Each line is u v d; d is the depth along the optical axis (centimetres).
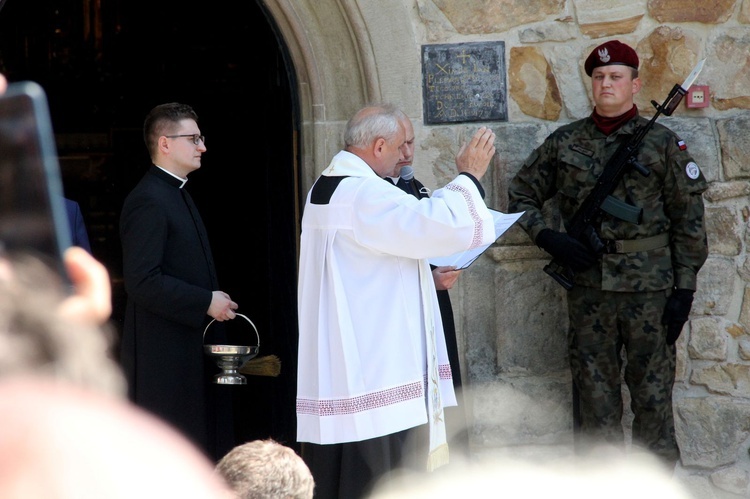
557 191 1628
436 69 1683
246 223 2084
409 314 1266
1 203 361
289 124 1773
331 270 1255
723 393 1717
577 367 1609
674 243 1565
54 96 2277
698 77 1716
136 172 2312
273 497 726
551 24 1708
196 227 1498
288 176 1784
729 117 1720
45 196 362
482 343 1706
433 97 1686
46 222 362
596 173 1574
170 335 1438
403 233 1220
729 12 1719
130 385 1453
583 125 1605
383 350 1244
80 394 338
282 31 1681
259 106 2072
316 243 1282
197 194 2103
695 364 1723
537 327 1708
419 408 1254
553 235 1575
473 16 1691
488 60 1694
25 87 369
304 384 1291
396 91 1672
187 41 2234
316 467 1291
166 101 2266
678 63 1711
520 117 1708
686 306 1547
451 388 1334
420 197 1530
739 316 1717
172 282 1423
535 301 1706
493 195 1694
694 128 1716
